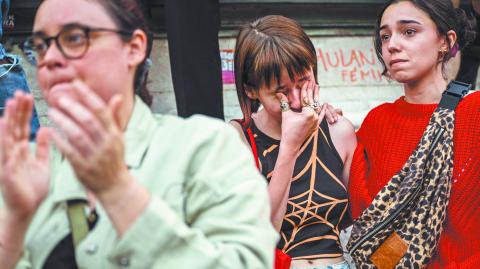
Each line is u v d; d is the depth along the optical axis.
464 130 2.65
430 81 2.82
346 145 2.86
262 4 4.98
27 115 1.27
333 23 5.18
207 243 1.36
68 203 1.45
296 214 2.67
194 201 1.45
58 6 1.44
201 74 3.87
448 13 2.80
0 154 1.27
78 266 1.41
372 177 2.80
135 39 1.51
